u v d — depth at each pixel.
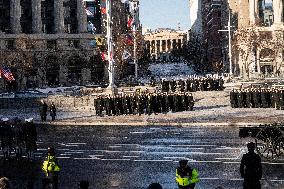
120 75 100.00
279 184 15.24
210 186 15.41
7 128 22.73
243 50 97.06
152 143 24.88
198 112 39.97
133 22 77.44
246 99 42.03
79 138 27.94
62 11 96.31
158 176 17.17
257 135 19.27
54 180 14.85
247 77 86.00
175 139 25.92
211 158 20.06
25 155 22.86
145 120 35.41
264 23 104.19
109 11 47.53
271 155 19.69
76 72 96.31
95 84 87.06
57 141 27.00
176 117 36.75
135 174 17.67
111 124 34.69
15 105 54.12
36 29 94.88
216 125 31.72
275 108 40.53
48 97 53.56
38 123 36.78
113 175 17.62
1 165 20.30
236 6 113.12
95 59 95.75
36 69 91.31
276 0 100.19
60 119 39.22
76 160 20.89
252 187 12.95
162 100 40.34
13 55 87.19
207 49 150.88
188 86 59.06
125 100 40.03
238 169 17.78
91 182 16.61
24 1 95.19
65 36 95.38
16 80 87.81
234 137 25.59
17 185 16.41
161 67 180.88
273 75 90.25
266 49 97.38
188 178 11.61
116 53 83.81
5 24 93.38
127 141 25.94
